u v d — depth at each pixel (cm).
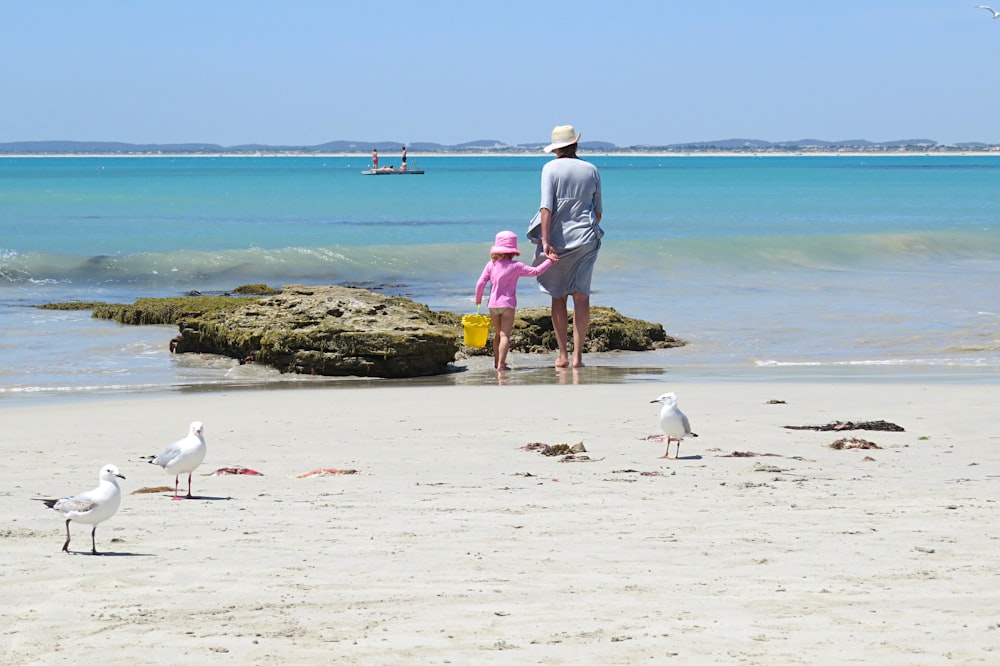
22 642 491
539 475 946
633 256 3584
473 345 1902
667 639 494
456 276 3378
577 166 1872
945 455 1042
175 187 8912
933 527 731
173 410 1385
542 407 1387
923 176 14200
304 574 616
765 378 1697
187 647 484
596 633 504
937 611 537
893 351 2030
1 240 4097
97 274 3244
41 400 1525
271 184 10150
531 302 2661
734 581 599
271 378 1806
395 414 1334
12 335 2177
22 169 18200
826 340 2161
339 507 809
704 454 1053
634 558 653
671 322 2398
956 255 3912
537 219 1888
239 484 911
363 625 518
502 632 507
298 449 1087
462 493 864
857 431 1177
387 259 3534
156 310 2336
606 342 2086
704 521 755
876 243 3956
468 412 1347
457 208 6281
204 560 648
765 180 12469
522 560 648
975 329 2261
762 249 3769
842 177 13812
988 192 8769
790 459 1022
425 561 646
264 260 3444
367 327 1859
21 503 827
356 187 9400
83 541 700
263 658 470
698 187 10012
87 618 529
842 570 621
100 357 1970
